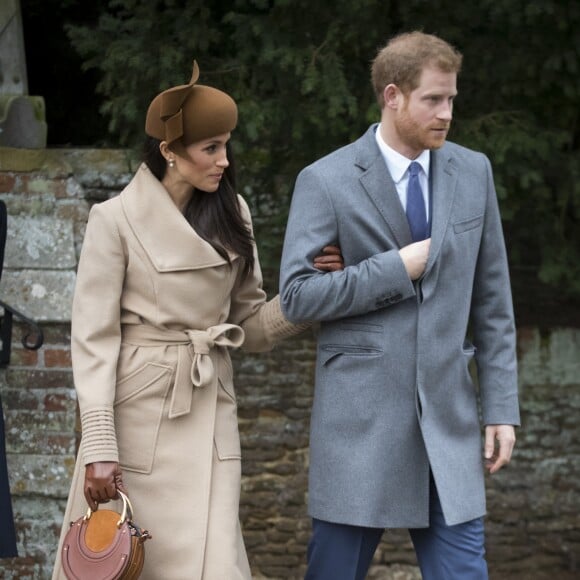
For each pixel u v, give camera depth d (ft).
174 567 35.63
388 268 35.58
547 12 50.24
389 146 36.86
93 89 66.74
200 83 54.29
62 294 54.34
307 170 37.24
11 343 54.19
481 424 62.75
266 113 53.26
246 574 36.91
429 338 36.37
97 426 35.09
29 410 54.70
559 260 57.88
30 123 55.06
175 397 36.45
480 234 37.63
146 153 37.45
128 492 36.27
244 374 62.69
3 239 49.14
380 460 36.58
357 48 53.62
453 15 53.62
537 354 62.64
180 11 53.62
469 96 56.13
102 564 33.60
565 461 62.85
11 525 46.83
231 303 39.83
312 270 36.63
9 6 55.77
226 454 37.17
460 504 36.32
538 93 56.24
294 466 62.85
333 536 37.63
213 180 36.47
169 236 36.65
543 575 62.69
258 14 54.39
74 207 55.06
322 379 37.81
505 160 54.03
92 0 65.36
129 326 37.14
